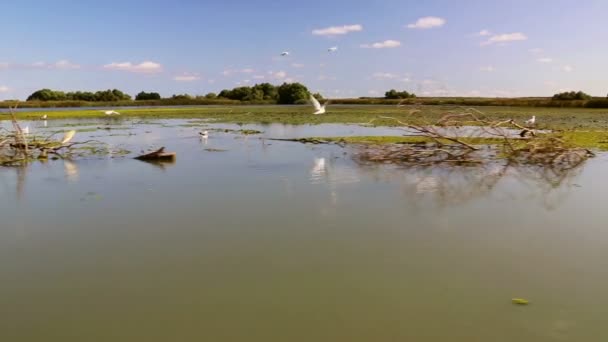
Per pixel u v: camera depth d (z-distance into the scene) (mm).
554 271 7664
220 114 57781
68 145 22047
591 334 5891
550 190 13125
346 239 9109
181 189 13312
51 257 8461
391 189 13180
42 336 6004
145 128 36281
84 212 11172
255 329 6086
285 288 7156
